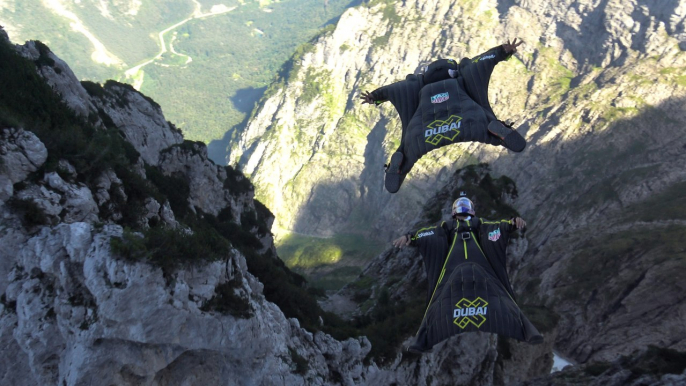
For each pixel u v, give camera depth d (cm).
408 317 4281
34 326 2139
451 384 4891
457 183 7031
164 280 2192
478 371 5103
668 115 19100
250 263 4084
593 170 17762
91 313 2116
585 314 10975
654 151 17950
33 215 2311
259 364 2616
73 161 2742
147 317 2134
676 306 9956
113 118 5609
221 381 2548
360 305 6278
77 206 2494
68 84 4528
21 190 2352
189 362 2473
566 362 10300
